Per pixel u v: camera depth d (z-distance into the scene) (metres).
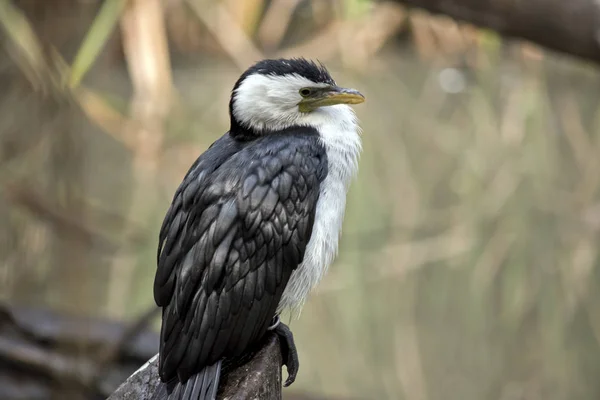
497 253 12.41
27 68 14.62
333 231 6.25
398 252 12.44
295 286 6.17
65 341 9.23
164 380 5.70
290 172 6.02
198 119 15.70
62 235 11.67
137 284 11.10
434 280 11.91
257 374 5.71
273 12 17.92
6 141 13.87
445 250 12.52
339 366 10.17
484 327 10.99
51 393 8.92
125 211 12.62
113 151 14.34
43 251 11.39
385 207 13.54
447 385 9.93
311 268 6.16
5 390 8.91
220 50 17.50
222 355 5.73
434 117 16.45
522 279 11.91
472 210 13.48
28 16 14.52
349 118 6.65
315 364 10.19
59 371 8.94
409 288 11.73
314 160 6.18
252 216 5.82
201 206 5.88
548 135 15.77
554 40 10.77
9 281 10.74
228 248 5.75
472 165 14.79
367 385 9.81
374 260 12.24
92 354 9.12
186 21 17.44
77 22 15.13
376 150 15.25
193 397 5.55
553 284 11.84
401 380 9.88
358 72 17.83
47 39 14.41
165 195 13.19
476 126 16.12
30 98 14.61
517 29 10.79
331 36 18.00
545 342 10.77
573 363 10.39
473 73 17.97
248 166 5.99
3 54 15.50
